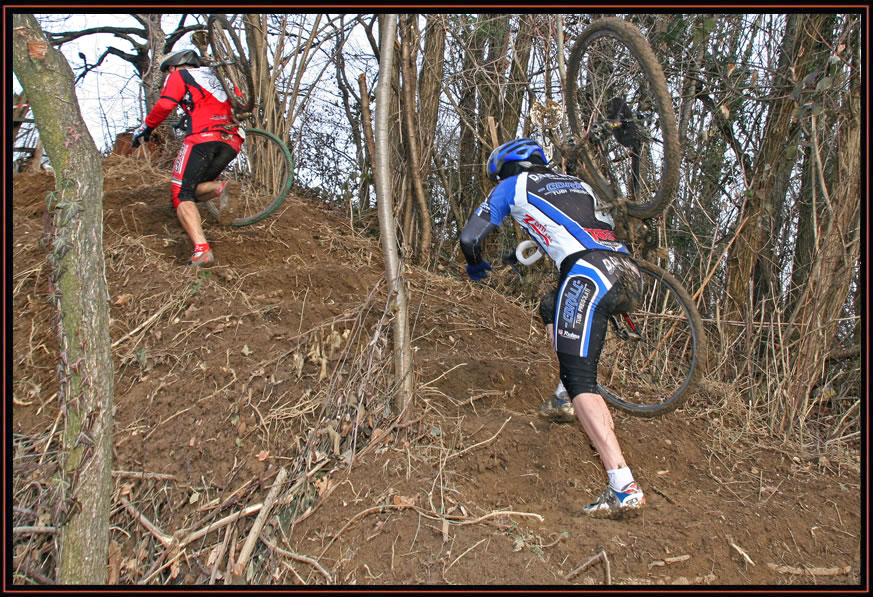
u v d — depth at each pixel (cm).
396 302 325
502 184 317
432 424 327
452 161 595
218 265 437
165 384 330
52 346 338
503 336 451
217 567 267
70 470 224
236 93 470
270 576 263
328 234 525
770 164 447
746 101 473
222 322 369
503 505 299
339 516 278
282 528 279
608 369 437
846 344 466
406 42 512
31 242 381
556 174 317
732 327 471
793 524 303
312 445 305
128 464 302
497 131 553
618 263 296
